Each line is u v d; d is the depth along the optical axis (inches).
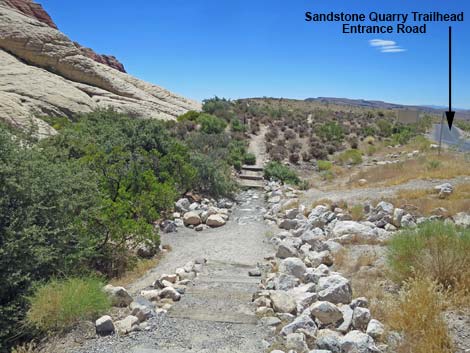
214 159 805.2
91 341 180.5
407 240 226.8
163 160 580.1
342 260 285.4
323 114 1913.1
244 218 529.3
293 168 945.5
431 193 462.9
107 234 344.5
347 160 1011.3
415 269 214.4
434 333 152.7
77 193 315.9
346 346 153.3
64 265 273.9
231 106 1717.5
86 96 1259.8
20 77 1170.6
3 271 232.7
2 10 1400.1
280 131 1364.4
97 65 1653.5
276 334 182.4
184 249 380.2
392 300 189.9
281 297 213.0
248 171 892.0
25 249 241.6
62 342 182.4
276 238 392.5
